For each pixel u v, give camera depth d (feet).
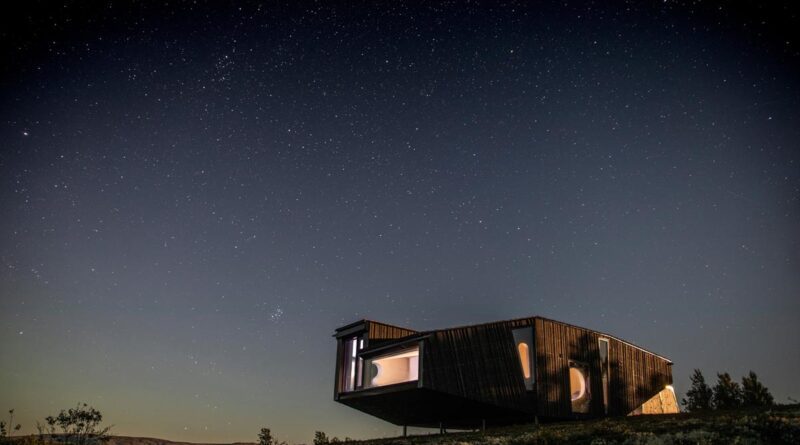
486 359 99.76
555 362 101.24
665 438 55.11
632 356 115.34
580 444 59.93
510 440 68.33
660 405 116.57
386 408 117.19
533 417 99.35
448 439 82.69
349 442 102.01
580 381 105.09
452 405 102.94
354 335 125.59
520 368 99.30
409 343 103.96
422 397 102.37
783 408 73.36
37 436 86.07
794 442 47.47
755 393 155.02
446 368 97.86
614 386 109.19
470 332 101.60
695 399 168.14
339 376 125.29
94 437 85.92
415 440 88.17
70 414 85.61
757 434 51.21
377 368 119.44
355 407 123.24
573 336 106.32
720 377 162.61
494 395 97.04
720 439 50.70
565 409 99.30
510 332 102.53
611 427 71.92
